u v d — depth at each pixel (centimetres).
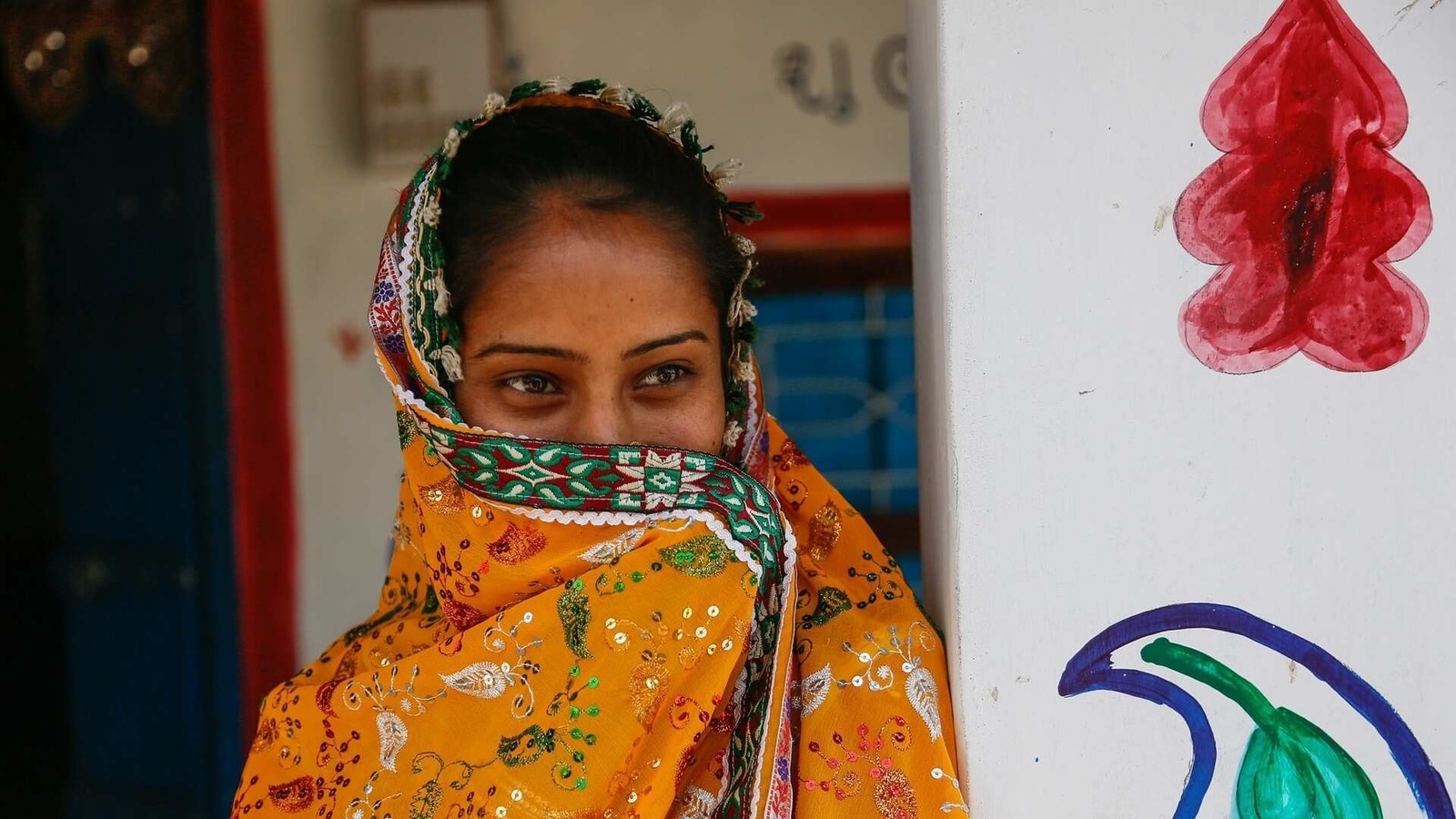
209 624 286
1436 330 86
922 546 103
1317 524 86
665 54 264
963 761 88
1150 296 85
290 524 280
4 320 290
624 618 85
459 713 89
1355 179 85
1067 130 84
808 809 87
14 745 299
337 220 269
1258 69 84
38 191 287
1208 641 87
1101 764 87
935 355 91
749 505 87
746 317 98
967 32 84
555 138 87
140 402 286
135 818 299
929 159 90
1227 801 87
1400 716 87
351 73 264
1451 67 85
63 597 298
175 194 272
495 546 89
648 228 87
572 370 88
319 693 96
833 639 92
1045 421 86
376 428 278
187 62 264
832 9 263
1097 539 86
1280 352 86
